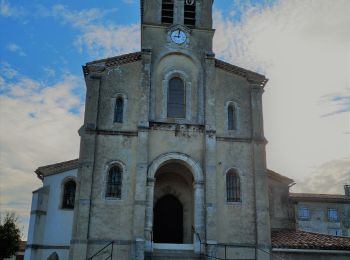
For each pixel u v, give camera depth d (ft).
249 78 98.53
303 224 152.15
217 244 84.64
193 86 96.43
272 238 93.71
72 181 112.27
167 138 90.68
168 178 99.40
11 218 156.87
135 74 95.09
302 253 86.94
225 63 98.78
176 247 85.40
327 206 155.74
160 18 101.81
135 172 87.56
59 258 105.29
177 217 98.12
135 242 81.51
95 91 91.66
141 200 84.58
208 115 92.43
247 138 94.02
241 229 87.56
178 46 98.63
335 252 86.79
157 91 94.84
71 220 108.68
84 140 87.97
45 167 112.27
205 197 86.94
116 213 84.84
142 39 98.12
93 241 82.53
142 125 89.56
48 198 109.70
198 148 90.84
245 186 90.68
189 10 104.78
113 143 89.20
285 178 112.27
